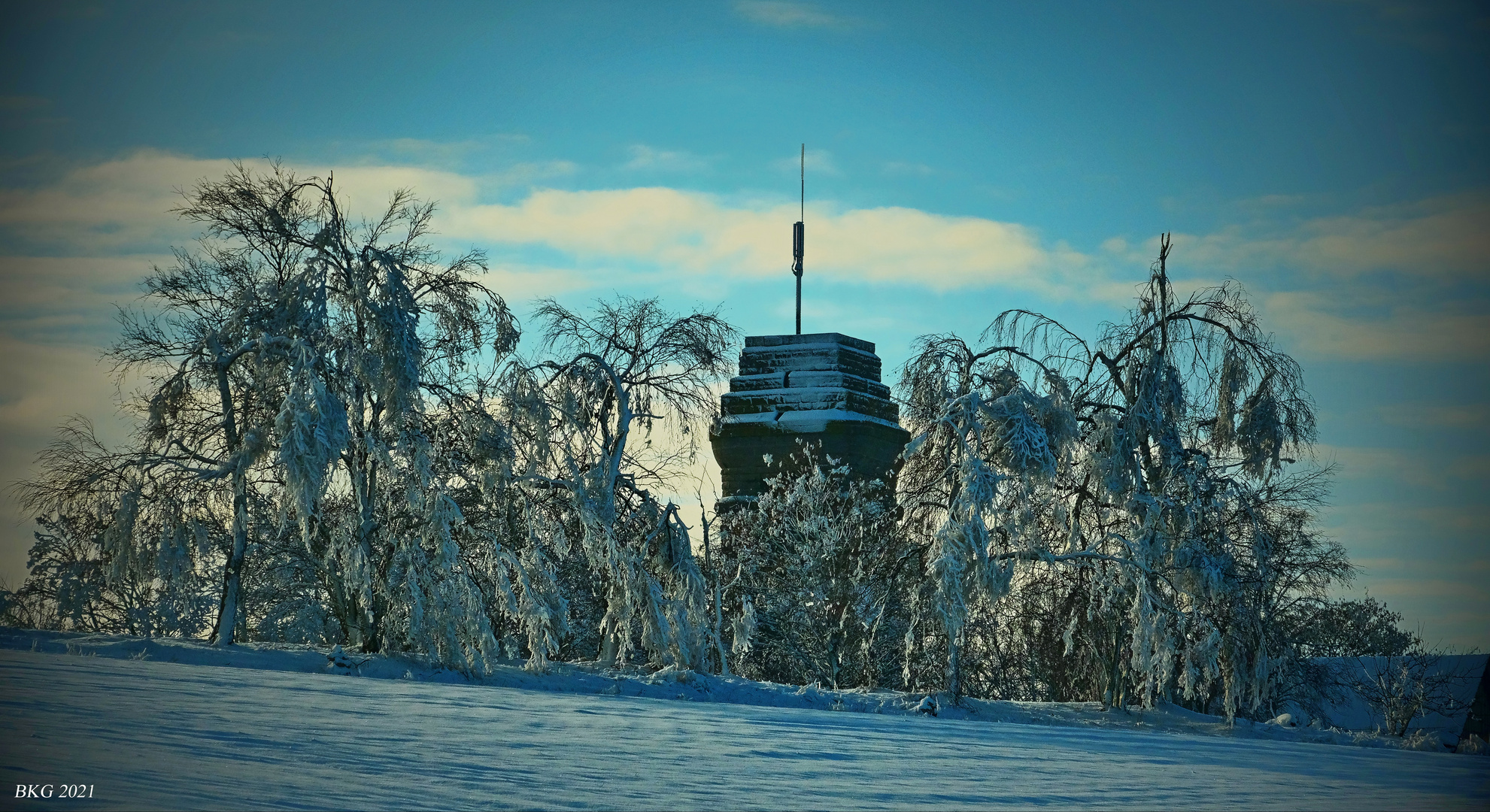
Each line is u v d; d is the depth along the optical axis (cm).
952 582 4809
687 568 5566
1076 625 5141
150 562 4766
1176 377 5244
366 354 4828
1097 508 5244
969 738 2738
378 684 3366
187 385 4894
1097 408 5284
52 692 2242
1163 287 5328
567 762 1800
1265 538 5225
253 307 4925
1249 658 4953
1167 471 5206
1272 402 5181
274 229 5009
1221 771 2242
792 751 2167
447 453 5194
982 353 5356
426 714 2450
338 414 4591
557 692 4516
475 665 4719
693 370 6034
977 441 5034
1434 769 2517
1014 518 4972
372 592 4931
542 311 5991
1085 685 5462
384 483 5128
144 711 2036
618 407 5744
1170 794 1789
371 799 1314
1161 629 4831
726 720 2819
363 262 5025
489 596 5253
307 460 4441
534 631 4947
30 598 5503
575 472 5484
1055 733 3188
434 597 4697
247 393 4941
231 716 2089
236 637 5597
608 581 5609
